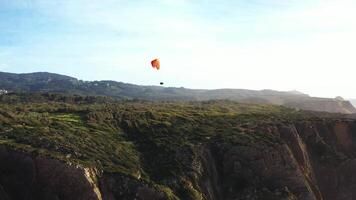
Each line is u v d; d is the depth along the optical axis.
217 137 61.44
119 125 62.94
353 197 61.62
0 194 42.09
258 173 57.12
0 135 49.22
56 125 56.41
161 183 50.69
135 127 63.00
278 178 57.34
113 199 46.16
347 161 64.56
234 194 55.25
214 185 55.69
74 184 44.62
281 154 59.12
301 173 58.53
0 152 45.34
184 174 53.16
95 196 44.56
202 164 56.25
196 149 57.75
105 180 47.06
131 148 56.78
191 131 63.53
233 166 57.62
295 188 56.84
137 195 47.06
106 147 53.84
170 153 56.25
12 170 44.62
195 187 52.44
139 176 49.50
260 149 58.84
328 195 61.75
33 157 45.19
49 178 44.62
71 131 55.03
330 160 64.81
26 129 51.81
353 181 62.88
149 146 58.19
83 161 47.50
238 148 58.84
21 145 46.78
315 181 61.88
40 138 49.41
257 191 55.16
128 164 51.56
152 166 53.97
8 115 56.59
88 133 56.25
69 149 49.03
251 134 62.53
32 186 44.22
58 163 45.12
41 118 58.53
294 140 64.19
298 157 62.69
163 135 61.22
